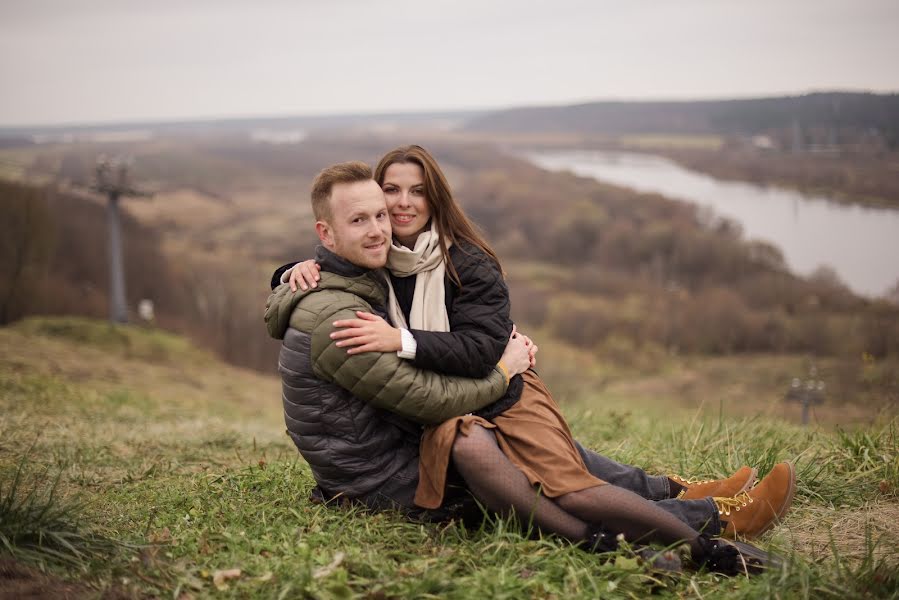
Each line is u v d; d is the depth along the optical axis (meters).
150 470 4.32
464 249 3.07
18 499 2.81
